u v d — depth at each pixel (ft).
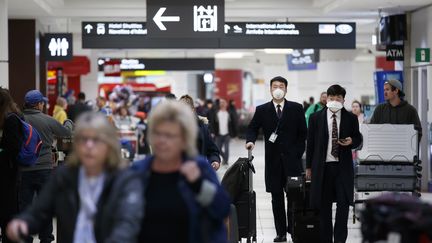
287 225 64.75
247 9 109.09
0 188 50.57
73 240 27.50
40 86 127.95
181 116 27.17
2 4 82.23
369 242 29.48
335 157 55.57
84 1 108.99
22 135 50.42
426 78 100.32
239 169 54.24
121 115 158.92
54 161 59.47
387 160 60.49
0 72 82.33
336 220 55.83
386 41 104.78
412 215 28.09
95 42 105.70
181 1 83.46
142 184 27.30
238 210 54.54
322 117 55.93
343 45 107.34
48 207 28.09
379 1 94.84
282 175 60.80
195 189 27.27
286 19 115.55
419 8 101.60
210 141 50.62
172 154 27.17
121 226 26.11
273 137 60.49
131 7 108.78
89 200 27.37
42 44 128.16
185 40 107.24
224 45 106.63
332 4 102.78
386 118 68.64
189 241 27.35
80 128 27.40
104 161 27.66
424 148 99.19
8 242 50.57
